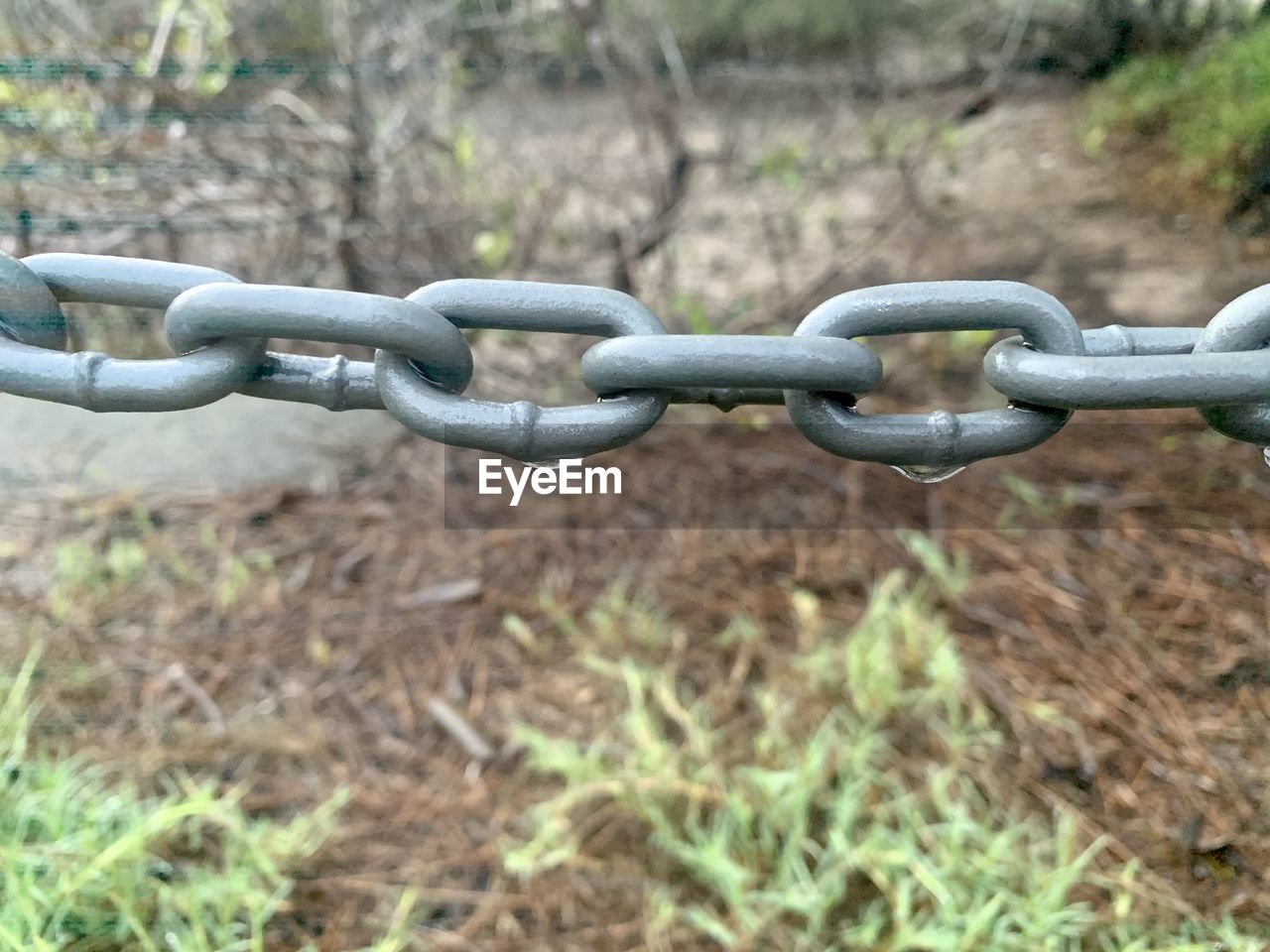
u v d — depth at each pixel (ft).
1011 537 8.08
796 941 5.34
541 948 5.53
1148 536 7.98
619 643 7.26
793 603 7.58
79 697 6.86
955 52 13.70
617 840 6.03
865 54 13.02
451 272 9.88
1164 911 5.51
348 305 2.76
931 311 2.85
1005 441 2.95
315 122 8.84
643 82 10.46
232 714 6.81
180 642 7.30
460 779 6.42
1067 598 7.48
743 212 12.22
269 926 5.63
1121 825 5.94
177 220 9.16
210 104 8.79
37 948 4.72
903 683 6.77
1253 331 2.79
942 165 13.26
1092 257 11.82
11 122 8.30
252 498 8.65
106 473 8.89
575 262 10.37
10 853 5.09
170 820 5.51
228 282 3.00
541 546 8.18
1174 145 13.66
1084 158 14.28
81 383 2.92
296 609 7.62
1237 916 5.49
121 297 3.05
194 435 9.45
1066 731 6.48
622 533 8.30
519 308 2.90
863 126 12.23
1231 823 5.92
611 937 5.57
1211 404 2.73
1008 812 6.00
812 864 5.84
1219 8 14.46
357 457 9.20
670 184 10.39
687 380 2.76
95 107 8.50
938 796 5.79
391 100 9.33
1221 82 13.28
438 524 8.42
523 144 11.15
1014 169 14.23
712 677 7.02
